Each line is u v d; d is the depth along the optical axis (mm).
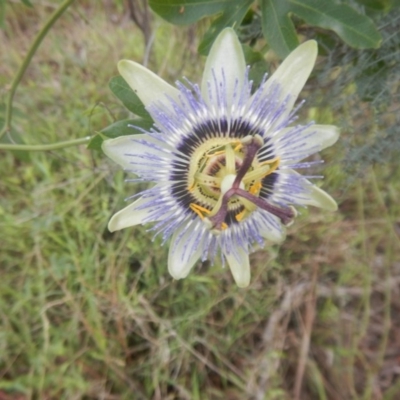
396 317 304
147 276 255
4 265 274
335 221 285
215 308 264
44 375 250
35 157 287
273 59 185
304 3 134
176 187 132
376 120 166
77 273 261
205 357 261
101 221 262
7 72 330
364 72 162
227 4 138
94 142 138
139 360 259
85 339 259
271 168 129
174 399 260
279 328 270
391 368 293
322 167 191
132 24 337
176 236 137
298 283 282
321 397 268
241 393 262
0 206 279
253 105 128
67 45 335
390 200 301
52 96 313
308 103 177
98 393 252
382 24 154
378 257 308
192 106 125
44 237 272
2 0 172
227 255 142
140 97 124
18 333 262
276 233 144
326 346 285
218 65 126
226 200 125
